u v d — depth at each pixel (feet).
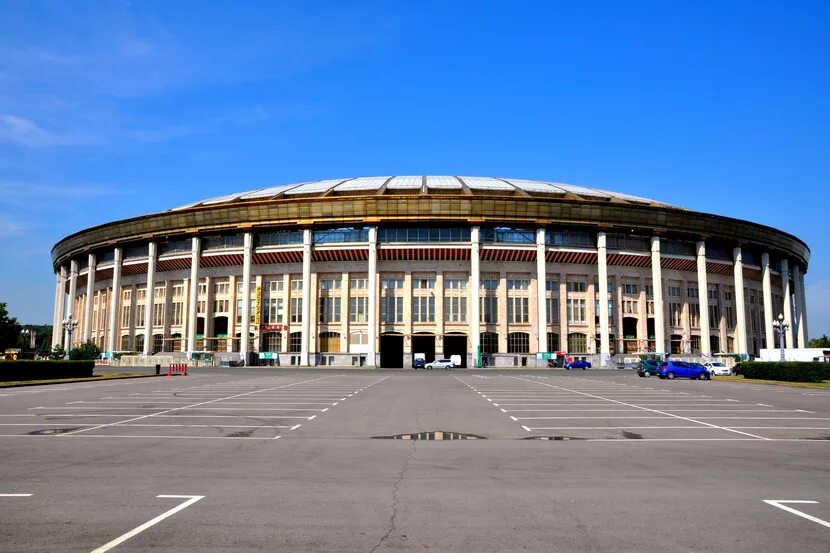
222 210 264.31
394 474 35.81
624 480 34.27
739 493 31.09
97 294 323.57
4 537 23.31
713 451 44.50
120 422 61.31
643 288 275.18
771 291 320.91
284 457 41.55
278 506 28.14
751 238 290.35
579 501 29.32
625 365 254.68
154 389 111.65
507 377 167.32
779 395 102.37
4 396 95.04
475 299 250.57
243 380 145.07
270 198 275.39
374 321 250.78
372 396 94.99
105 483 33.09
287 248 261.44
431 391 106.93
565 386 124.57
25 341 428.15
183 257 276.21
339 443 48.01
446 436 52.16
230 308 270.67
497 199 249.75
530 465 38.83
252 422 61.46
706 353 270.87
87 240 308.81
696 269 285.84
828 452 44.14
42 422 61.36
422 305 256.93
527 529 24.64
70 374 150.51
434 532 24.20
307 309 255.70
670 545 22.67
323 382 136.36
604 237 260.62
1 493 30.76
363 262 260.01
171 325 283.59
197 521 25.63
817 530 24.61
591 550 22.08
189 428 56.75
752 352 299.99
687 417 67.00
